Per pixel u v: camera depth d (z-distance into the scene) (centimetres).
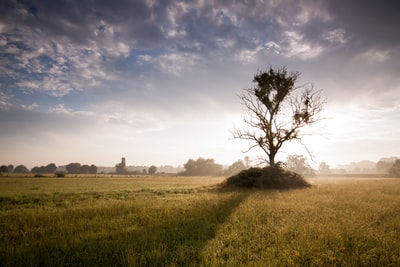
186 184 4456
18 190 3123
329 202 1658
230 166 12538
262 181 3188
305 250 701
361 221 1053
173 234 890
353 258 652
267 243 793
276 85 3828
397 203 1641
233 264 620
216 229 950
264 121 3862
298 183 3272
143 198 2092
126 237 845
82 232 934
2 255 685
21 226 1073
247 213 1261
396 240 797
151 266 618
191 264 614
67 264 640
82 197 2180
